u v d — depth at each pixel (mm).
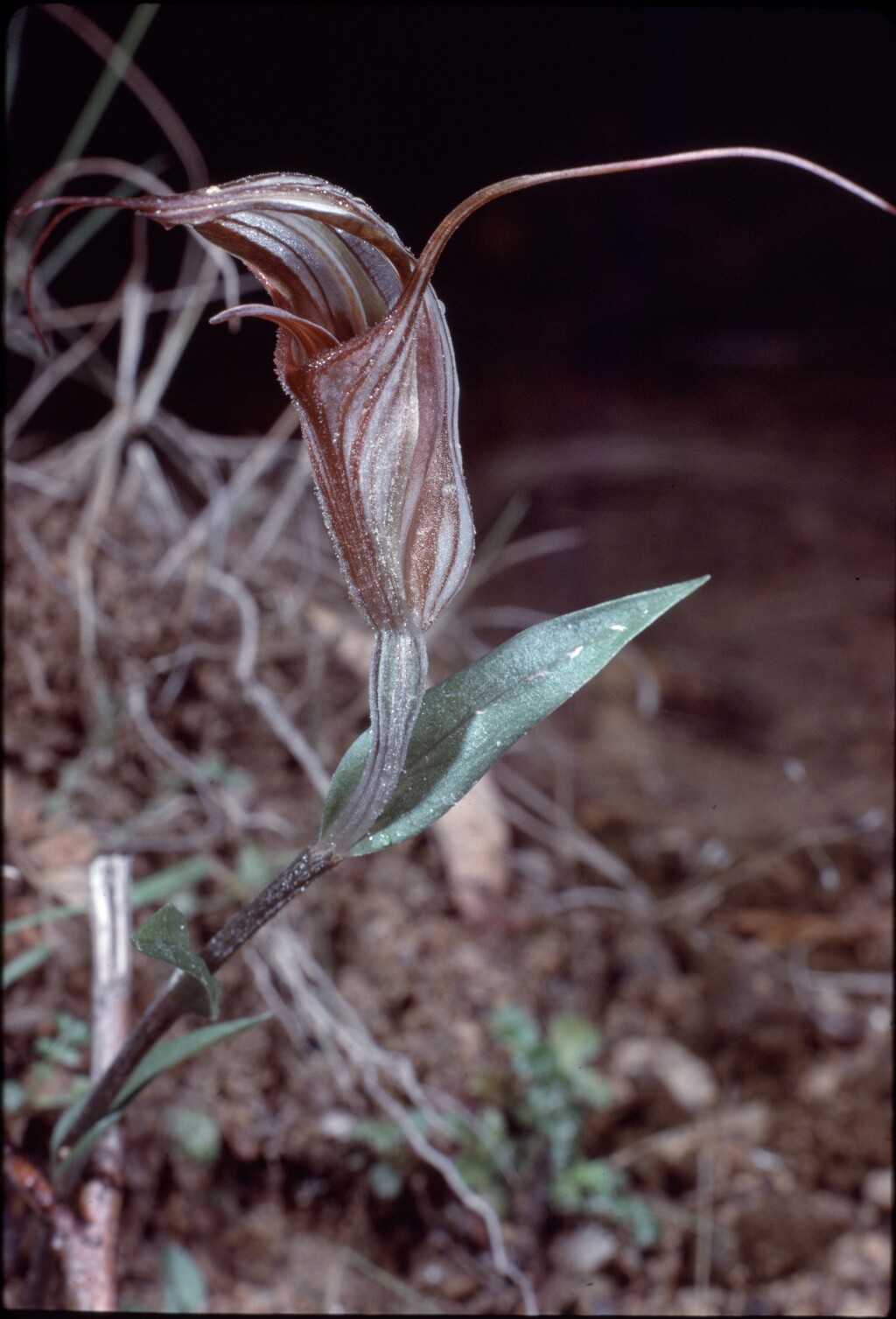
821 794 331
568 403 567
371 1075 230
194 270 373
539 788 315
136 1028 161
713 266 681
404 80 661
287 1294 217
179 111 568
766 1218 232
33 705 256
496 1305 220
